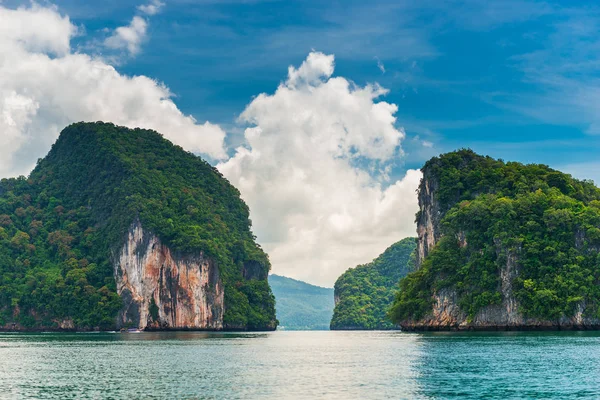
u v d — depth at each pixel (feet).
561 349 298.97
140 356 312.50
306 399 172.96
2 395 185.37
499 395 175.42
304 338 580.30
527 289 478.59
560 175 574.97
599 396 173.17
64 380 215.92
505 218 512.22
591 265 480.64
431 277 545.03
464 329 504.43
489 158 635.66
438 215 597.11
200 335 611.06
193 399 175.22
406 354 305.53
